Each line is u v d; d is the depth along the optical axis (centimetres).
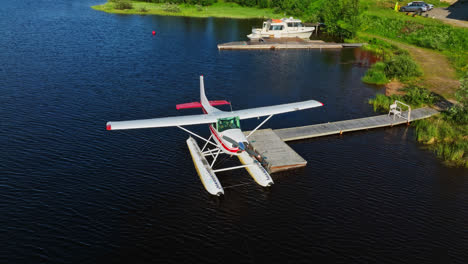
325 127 2591
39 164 2022
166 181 1919
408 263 1425
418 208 1758
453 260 1445
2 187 1797
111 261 1391
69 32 5384
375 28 6041
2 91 3077
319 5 7131
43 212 1638
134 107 2906
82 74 3628
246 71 4025
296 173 2034
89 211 1661
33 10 7169
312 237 1552
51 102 2912
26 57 4081
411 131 2630
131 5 7675
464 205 1791
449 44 4878
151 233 1544
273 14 7588
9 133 2366
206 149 2291
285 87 3541
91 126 2530
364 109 3025
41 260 1377
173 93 3262
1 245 1438
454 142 2441
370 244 1520
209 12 7600
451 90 3406
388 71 3938
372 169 2102
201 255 1436
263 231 1579
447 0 7688
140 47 4769
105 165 2047
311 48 5212
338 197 1831
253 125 2667
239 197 1811
